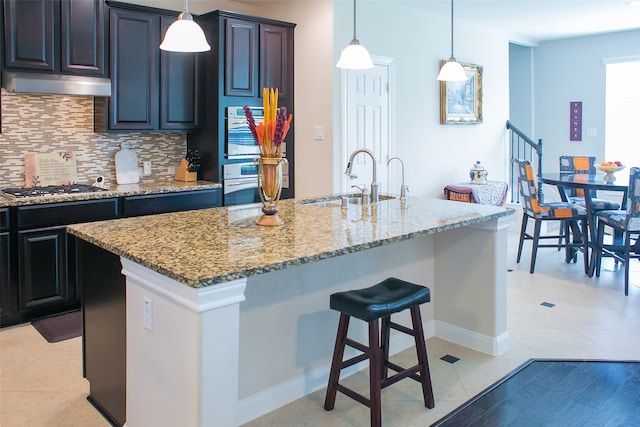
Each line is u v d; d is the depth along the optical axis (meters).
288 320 2.67
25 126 4.10
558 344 3.41
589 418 2.55
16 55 3.71
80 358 3.23
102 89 4.07
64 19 3.90
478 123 6.80
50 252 3.78
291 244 2.22
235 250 2.10
